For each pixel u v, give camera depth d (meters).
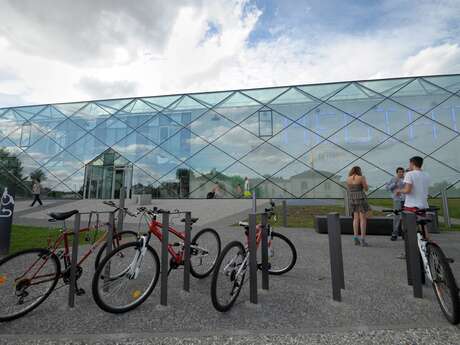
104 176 22.20
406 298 3.13
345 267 4.39
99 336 2.35
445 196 8.57
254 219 3.16
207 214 11.72
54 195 22.16
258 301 3.11
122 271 3.02
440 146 18.39
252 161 20.88
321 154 20.00
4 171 23.78
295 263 4.57
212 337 2.33
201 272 4.09
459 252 5.29
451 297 2.43
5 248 4.78
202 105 24.25
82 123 25.19
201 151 21.98
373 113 20.64
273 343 2.24
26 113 26.84
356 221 6.12
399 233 6.96
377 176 18.31
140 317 2.73
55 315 2.76
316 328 2.46
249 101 23.66
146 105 25.30
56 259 3.04
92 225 3.99
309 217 11.02
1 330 2.47
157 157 22.31
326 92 22.67
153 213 3.50
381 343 2.22
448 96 19.97
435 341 2.22
